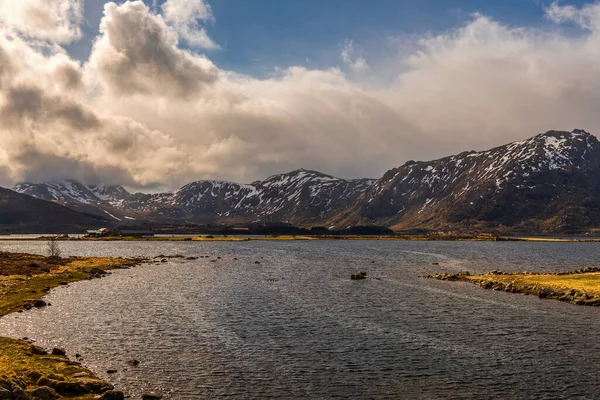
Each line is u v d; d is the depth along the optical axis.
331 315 76.12
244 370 48.72
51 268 134.25
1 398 34.59
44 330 63.22
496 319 73.19
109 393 39.72
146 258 190.75
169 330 65.00
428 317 74.69
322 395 42.50
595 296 87.69
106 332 63.09
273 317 74.44
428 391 43.62
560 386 44.91
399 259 199.75
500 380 46.44
